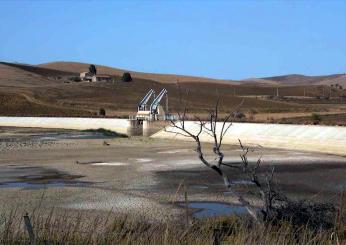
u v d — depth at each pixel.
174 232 21.03
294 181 58.09
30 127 196.62
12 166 76.06
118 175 65.50
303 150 101.25
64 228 22.86
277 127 118.38
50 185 57.38
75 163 79.69
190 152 97.06
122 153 96.25
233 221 26.33
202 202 45.41
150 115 155.25
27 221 17.11
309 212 24.09
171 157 88.06
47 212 41.09
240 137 122.12
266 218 22.89
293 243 20.38
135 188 54.81
